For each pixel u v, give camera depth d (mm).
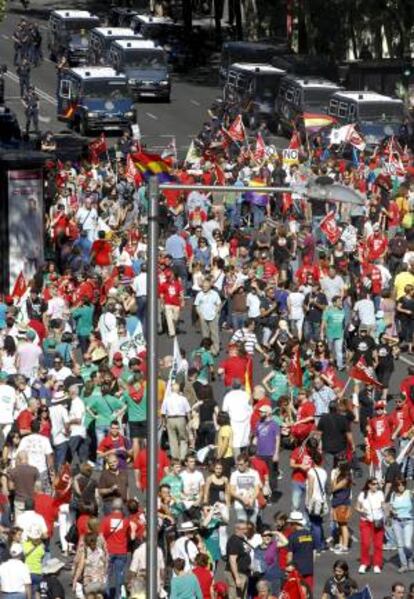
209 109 139000
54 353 65812
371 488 53719
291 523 49875
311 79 128625
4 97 146250
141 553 48062
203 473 59125
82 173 101688
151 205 37156
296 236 85250
